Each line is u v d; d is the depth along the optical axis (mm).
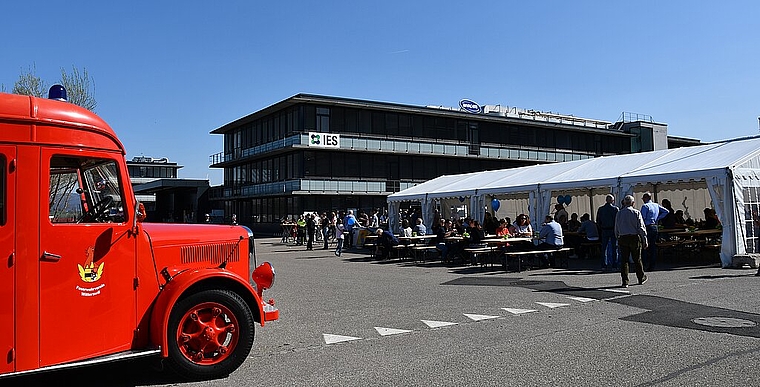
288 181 42844
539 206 18828
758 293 9758
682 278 12016
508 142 50219
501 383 5219
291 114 43219
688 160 16078
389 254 20016
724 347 6234
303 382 5422
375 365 5941
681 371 5418
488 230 20781
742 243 13938
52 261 4941
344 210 43844
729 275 12289
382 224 28547
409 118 45812
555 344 6609
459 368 5738
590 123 58375
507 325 7773
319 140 41625
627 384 5090
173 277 5676
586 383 5148
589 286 11297
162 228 6012
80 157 5168
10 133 4793
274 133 45688
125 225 5406
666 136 57562
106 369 6117
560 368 5637
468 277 13648
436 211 25250
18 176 4812
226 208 54969
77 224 5117
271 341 7191
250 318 5875
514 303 9562
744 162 14414
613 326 7496
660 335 6898
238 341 5773
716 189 14172
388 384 5273
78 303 5074
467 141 48188
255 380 5551
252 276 6453
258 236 43438
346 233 28016
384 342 6980
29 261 4824
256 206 49531
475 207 21781
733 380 5105
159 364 5582
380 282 13062
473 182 23953
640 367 5590
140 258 5504
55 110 5043
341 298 10656
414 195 25734
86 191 5555
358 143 43188
